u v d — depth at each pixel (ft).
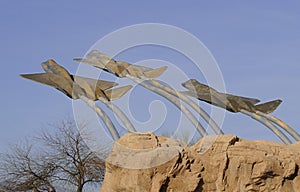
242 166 56.85
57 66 67.92
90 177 132.26
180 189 55.16
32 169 133.80
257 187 56.80
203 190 55.77
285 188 57.31
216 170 56.49
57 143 134.31
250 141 59.00
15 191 132.26
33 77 66.64
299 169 57.98
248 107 70.03
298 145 61.11
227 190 56.29
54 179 133.49
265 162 56.85
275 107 70.49
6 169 132.46
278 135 69.31
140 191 54.85
